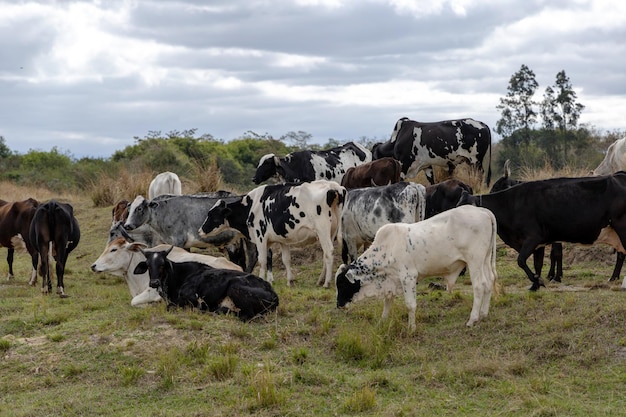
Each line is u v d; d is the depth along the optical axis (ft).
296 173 60.90
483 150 61.82
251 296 35.09
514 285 41.24
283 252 45.47
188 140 122.31
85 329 34.19
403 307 35.63
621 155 51.60
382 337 32.14
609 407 24.84
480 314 33.01
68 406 26.68
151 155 110.01
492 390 26.58
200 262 38.24
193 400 26.86
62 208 44.91
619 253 39.42
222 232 48.29
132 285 42.45
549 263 47.06
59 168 131.34
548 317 32.19
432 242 32.86
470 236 32.32
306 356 30.68
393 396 26.78
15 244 50.08
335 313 36.19
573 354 28.99
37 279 50.47
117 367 29.86
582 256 47.29
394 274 34.24
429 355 30.63
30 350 32.12
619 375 27.07
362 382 27.73
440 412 25.12
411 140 62.39
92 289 46.26
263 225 44.83
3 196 91.50
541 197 36.17
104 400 27.17
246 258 52.44
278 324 34.71
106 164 119.55
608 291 36.35
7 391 28.63
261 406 25.82
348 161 62.18
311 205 42.93
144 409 26.35
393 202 43.57
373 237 44.96
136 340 32.17
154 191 64.28
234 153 124.88
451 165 63.10
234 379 28.43
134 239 51.44
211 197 49.29
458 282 42.65
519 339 30.71
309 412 25.45
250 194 45.83
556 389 26.53
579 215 35.53
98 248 61.82
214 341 32.17
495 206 37.27
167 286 37.68
